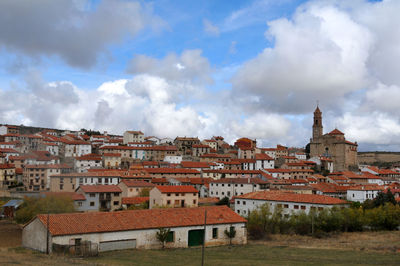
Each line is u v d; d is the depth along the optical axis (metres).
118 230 58.25
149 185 134.12
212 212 72.06
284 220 92.38
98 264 45.03
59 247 53.25
